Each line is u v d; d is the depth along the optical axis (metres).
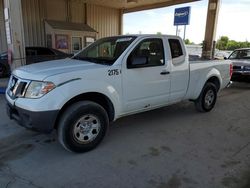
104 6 18.48
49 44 14.56
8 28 7.05
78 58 4.49
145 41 4.21
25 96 3.25
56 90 3.18
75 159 3.38
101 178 2.94
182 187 2.79
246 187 2.82
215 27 12.51
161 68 4.41
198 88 5.34
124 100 3.96
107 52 4.34
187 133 4.45
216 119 5.30
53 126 3.25
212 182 2.90
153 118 5.27
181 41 4.87
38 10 14.61
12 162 3.27
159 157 3.49
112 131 4.46
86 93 3.49
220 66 5.93
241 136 4.36
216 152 3.69
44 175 2.98
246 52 10.28
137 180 2.92
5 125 4.57
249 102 6.97
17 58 7.09
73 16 16.62
